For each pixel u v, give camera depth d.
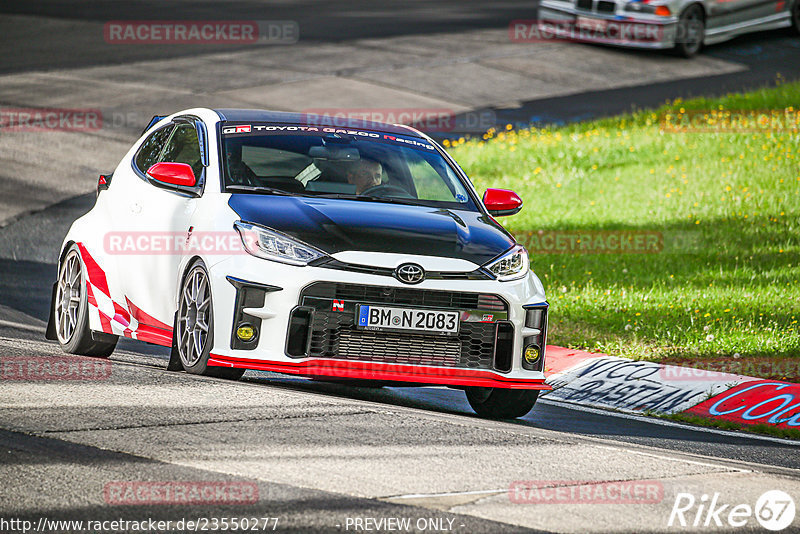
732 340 34.22
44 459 16.84
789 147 62.31
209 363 23.17
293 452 18.00
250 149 26.30
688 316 37.47
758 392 29.66
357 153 27.22
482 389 25.89
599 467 18.80
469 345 23.53
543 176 60.28
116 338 29.06
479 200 27.61
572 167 61.97
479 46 94.25
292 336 22.66
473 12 113.50
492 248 24.53
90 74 81.56
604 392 30.70
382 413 21.70
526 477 17.67
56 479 15.95
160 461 17.05
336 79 81.62
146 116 70.56
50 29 98.56
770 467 21.44
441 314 23.17
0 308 36.53
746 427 27.66
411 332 23.00
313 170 26.12
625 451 20.39
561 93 80.19
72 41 93.62
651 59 89.44
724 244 47.34
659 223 50.97
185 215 25.12
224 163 25.64
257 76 82.06
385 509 15.38
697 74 85.00
